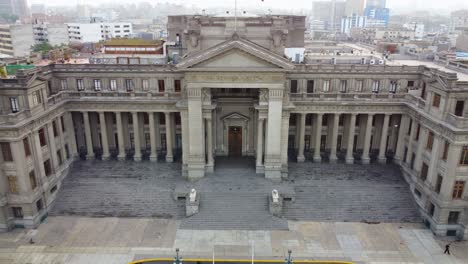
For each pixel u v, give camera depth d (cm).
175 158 7400
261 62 5994
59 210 6088
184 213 5962
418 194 6128
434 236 5566
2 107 5616
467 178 5369
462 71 7075
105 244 5316
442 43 15150
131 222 5803
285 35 7150
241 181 6444
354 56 8181
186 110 6406
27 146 5641
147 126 7506
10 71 6581
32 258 5041
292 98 6862
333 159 7131
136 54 8300
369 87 7056
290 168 6931
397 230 5675
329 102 6788
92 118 7431
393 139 7281
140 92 6975
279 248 5231
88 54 9156
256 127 7106
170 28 8650
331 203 6081
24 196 5572
